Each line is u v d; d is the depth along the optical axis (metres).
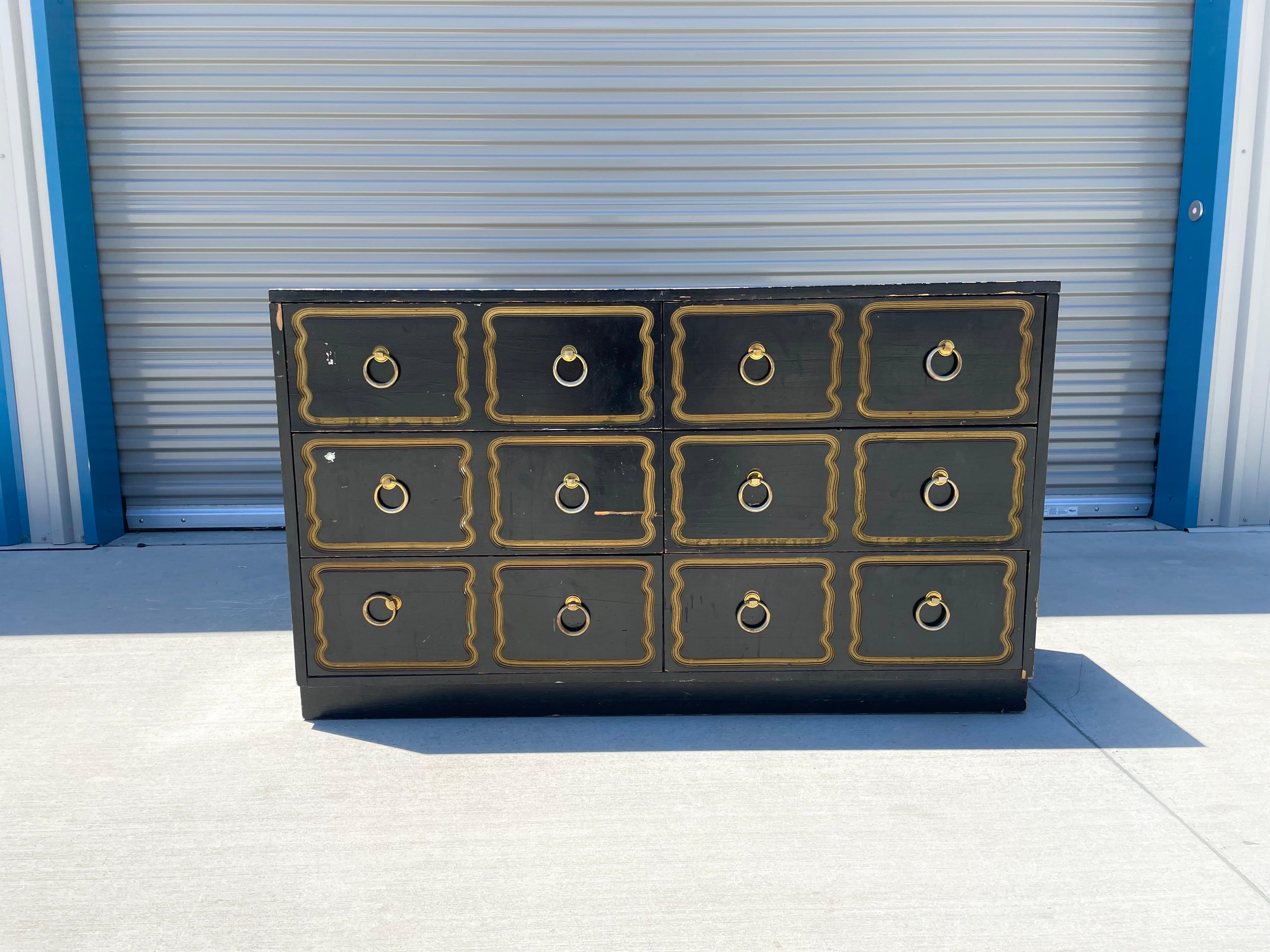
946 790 1.70
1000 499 1.94
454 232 3.65
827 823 1.58
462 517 1.93
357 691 2.02
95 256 3.56
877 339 1.87
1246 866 1.45
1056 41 3.59
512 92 3.55
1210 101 3.52
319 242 3.64
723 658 2.00
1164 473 3.89
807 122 3.61
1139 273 3.80
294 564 1.95
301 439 1.90
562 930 1.30
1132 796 1.67
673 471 1.92
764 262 3.72
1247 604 2.83
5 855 1.49
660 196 3.65
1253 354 3.64
